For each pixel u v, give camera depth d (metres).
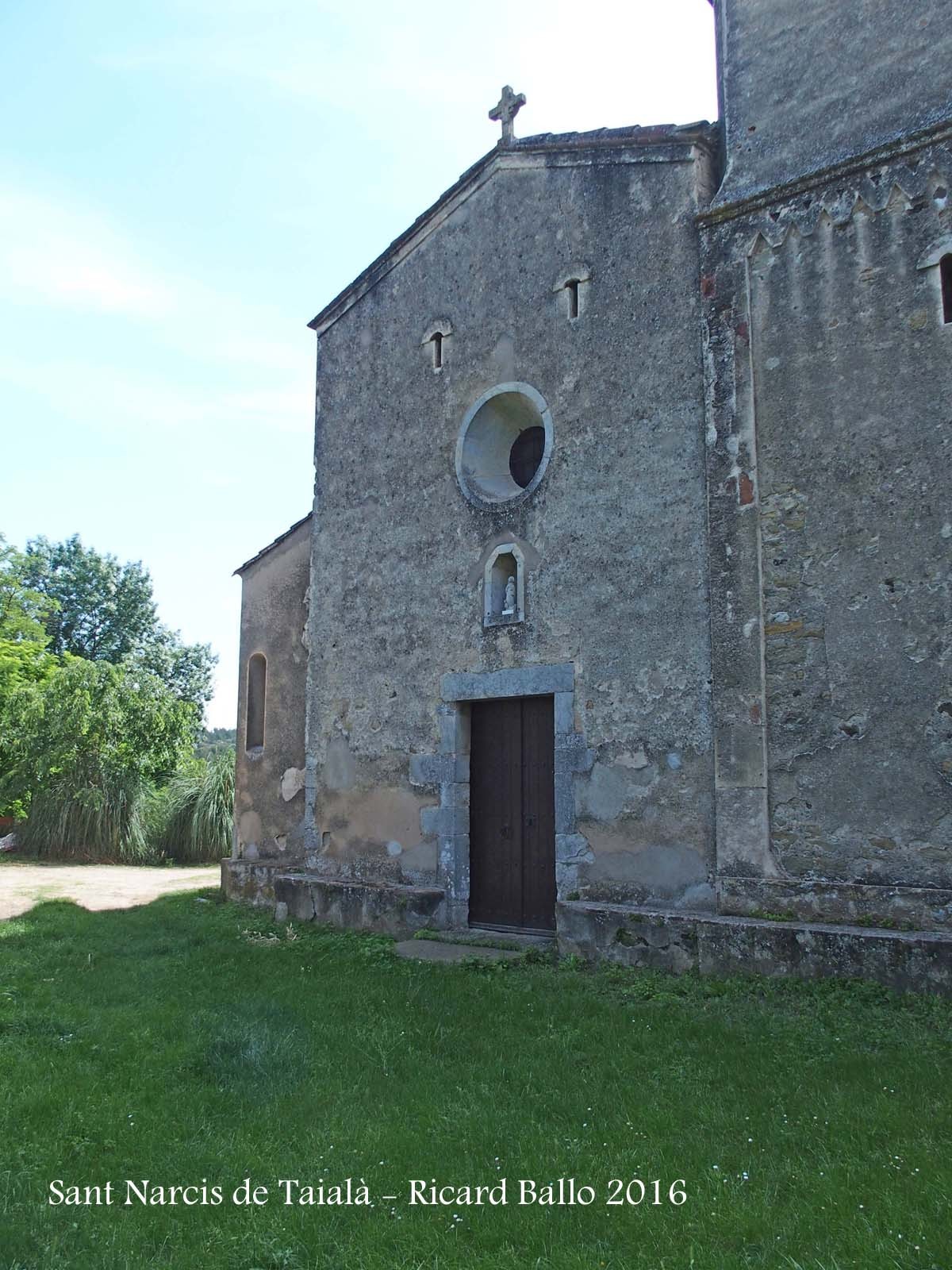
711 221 7.98
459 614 9.51
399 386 10.58
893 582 6.73
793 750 7.02
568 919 7.82
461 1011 6.28
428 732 9.62
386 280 10.91
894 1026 5.50
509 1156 4.11
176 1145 4.34
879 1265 3.12
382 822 9.93
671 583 7.89
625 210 8.70
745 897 7.06
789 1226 3.41
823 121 7.59
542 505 8.90
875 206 7.11
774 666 7.19
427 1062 5.36
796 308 7.43
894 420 6.86
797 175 7.62
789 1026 5.63
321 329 11.70
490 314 9.70
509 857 9.02
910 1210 3.45
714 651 7.52
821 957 6.34
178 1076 5.18
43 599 25.16
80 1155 4.24
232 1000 6.69
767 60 8.01
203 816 18.12
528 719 9.05
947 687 6.42
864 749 6.71
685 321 8.13
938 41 7.10
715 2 8.51
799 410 7.32
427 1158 4.13
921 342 6.80
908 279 6.91
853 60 7.52
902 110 7.18
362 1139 4.33
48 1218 3.70
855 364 7.09
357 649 10.50
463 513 9.63
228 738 52.38
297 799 11.68
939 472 6.62
